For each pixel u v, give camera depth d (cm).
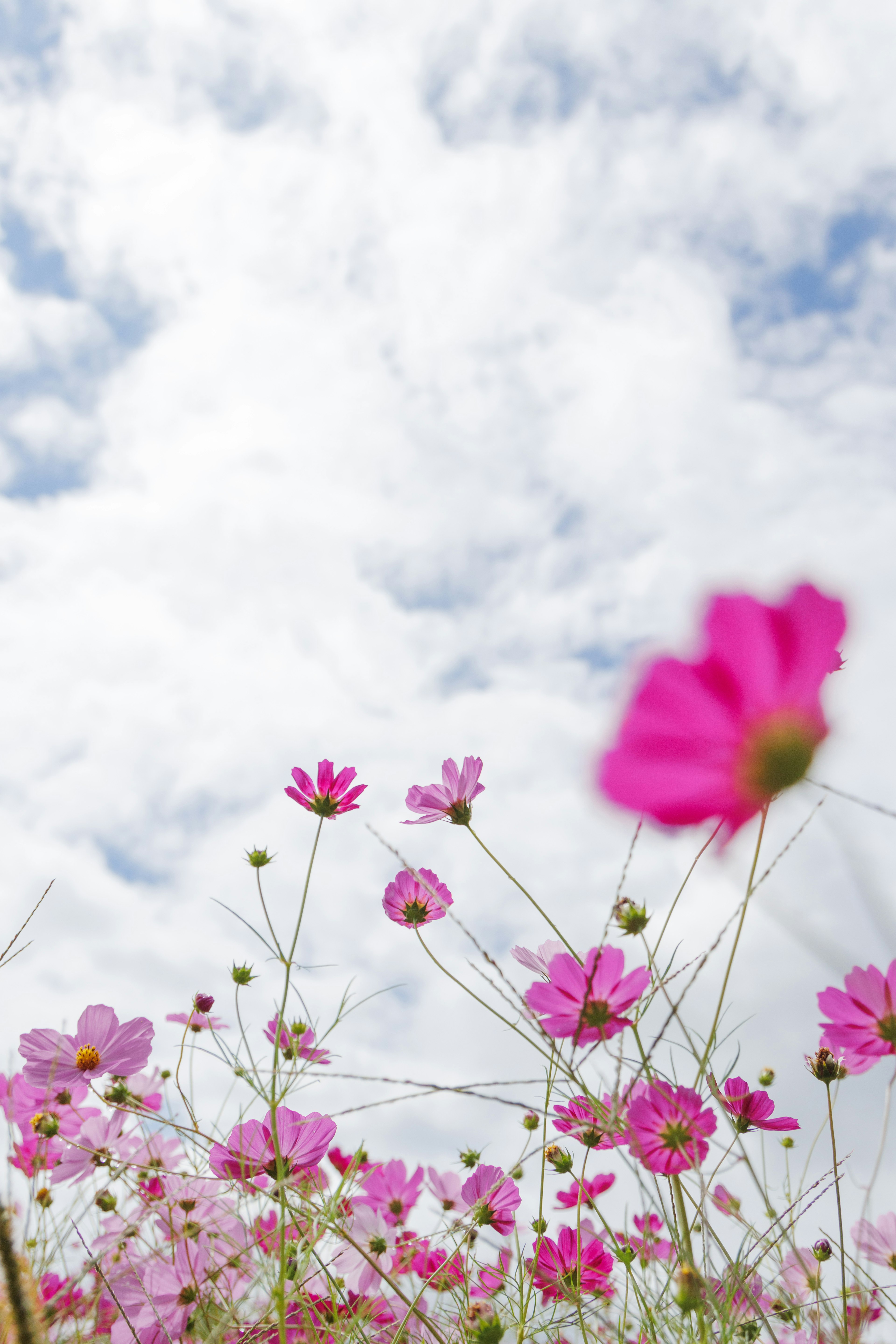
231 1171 95
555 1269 97
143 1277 97
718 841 57
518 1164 100
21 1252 83
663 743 55
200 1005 108
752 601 56
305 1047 100
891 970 74
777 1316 91
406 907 97
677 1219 79
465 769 98
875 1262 92
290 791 103
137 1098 107
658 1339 88
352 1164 98
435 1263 108
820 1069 85
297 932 96
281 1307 87
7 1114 92
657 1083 80
